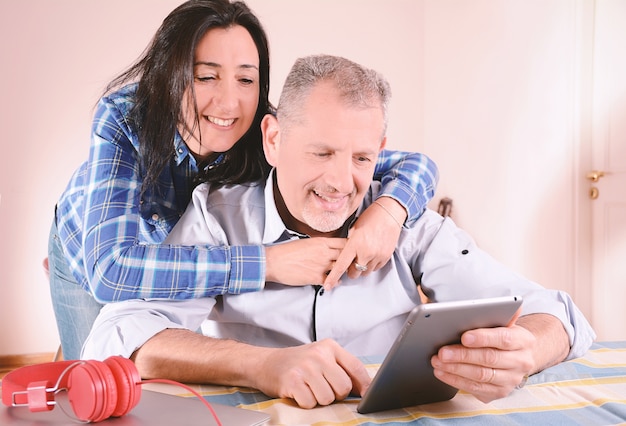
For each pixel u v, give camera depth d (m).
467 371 0.80
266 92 1.52
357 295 1.31
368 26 4.39
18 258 3.78
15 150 3.75
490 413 0.82
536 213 3.51
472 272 1.31
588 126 3.26
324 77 1.08
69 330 1.80
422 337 0.75
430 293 1.37
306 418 0.81
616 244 3.13
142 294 1.15
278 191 1.28
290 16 4.24
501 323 0.83
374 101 1.09
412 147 4.52
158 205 1.53
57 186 3.81
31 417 0.74
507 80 3.69
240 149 1.47
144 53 1.46
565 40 3.26
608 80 3.14
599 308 3.24
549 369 1.02
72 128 3.82
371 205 1.27
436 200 4.40
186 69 1.35
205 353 0.97
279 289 1.28
